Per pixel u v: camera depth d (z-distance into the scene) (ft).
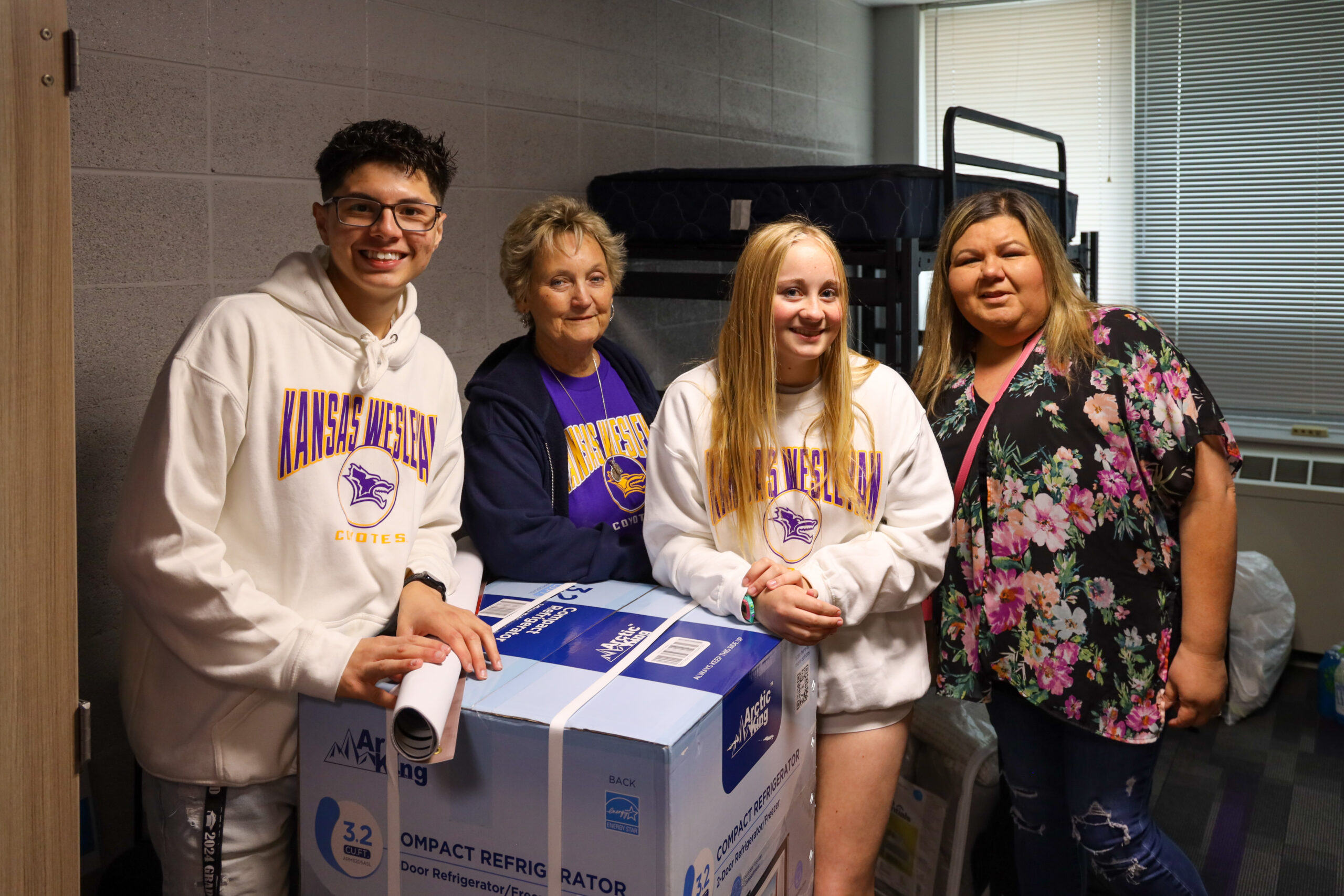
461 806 3.64
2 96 3.17
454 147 8.20
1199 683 5.04
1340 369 12.83
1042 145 14.79
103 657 6.03
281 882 4.28
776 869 4.28
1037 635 5.10
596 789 3.38
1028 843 5.59
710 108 11.73
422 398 4.57
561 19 9.27
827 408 4.63
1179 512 5.18
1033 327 5.32
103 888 5.20
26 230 3.26
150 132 6.00
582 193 9.73
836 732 4.80
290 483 4.06
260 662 3.82
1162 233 13.94
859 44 15.34
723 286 9.27
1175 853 5.25
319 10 6.97
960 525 5.28
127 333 5.99
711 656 4.01
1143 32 13.78
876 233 8.43
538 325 5.49
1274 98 12.97
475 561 5.14
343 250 4.17
